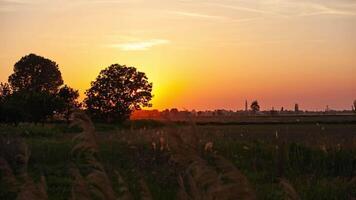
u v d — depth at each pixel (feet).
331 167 50.42
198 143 14.48
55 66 350.02
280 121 282.97
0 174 31.37
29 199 16.46
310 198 32.76
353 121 261.65
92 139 16.03
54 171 53.36
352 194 32.96
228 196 13.61
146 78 282.56
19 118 180.75
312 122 256.11
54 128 124.88
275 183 39.34
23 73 343.26
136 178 38.14
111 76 276.00
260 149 58.70
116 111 273.54
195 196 14.11
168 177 39.60
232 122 263.70
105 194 16.06
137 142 50.29
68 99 229.04
